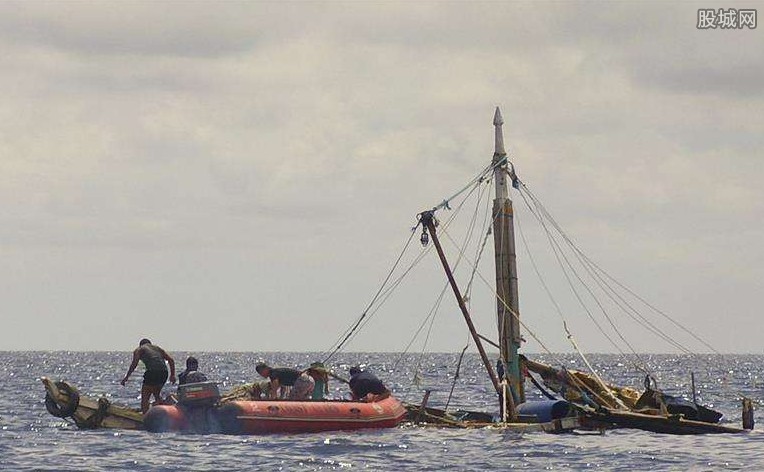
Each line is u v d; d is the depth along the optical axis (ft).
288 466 218.59
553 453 243.40
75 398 273.13
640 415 286.87
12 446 246.88
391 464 223.30
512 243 314.35
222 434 265.13
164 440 255.09
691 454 244.42
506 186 316.81
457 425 295.28
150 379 276.82
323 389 291.38
